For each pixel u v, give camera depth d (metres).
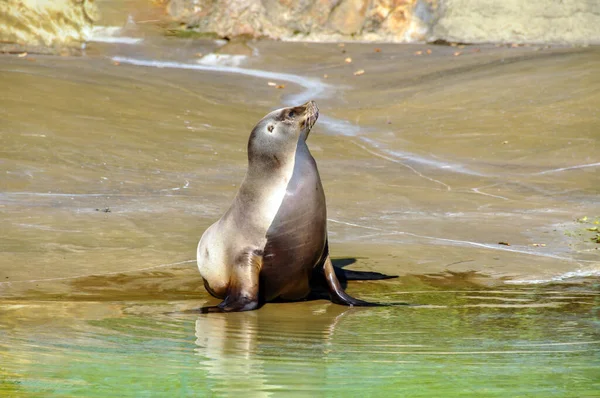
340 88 77.88
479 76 76.25
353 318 21.64
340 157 52.09
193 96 68.69
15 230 31.67
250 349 17.70
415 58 88.25
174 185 42.38
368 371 15.59
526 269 28.44
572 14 94.94
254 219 23.75
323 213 23.89
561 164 49.66
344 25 98.62
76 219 34.03
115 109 59.12
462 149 54.44
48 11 90.75
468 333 19.50
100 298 23.75
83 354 16.84
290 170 23.67
